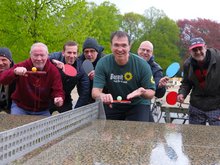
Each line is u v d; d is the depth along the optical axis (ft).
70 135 10.91
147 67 15.12
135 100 15.69
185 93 18.57
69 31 57.52
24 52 55.98
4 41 55.42
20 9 54.24
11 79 16.52
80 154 8.42
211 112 17.69
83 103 20.24
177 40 273.75
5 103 19.22
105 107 15.93
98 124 13.37
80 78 20.16
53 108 20.12
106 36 164.76
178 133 12.01
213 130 12.91
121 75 15.12
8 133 7.50
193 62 17.44
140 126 13.26
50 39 55.98
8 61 19.47
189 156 8.59
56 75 16.69
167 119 26.13
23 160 7.77
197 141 10.62
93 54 20.89
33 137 8.87
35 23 54.90
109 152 8.72
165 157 8.40
